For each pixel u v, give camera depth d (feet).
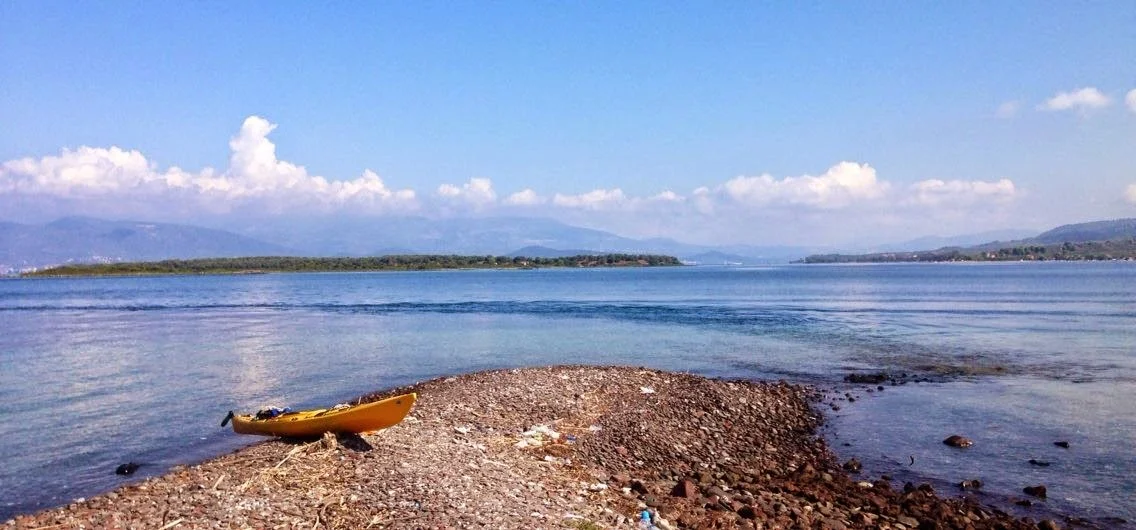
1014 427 82.69
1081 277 568.82
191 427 83.61
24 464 68.69
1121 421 84.99
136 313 273.75
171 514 43.55
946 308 268.41
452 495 47.06
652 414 83.25
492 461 58.23
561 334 186.80
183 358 142.51
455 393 89.86
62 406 95.61
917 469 66.85
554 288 501.15
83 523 42.24
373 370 127.85
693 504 51.19
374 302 337.52
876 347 155.33
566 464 61.41
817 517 49.83
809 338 173.68
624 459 65.41
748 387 103.71
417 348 159.12
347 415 61.11
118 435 79.82
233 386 111.14
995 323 206.08
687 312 260.01
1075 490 60.44
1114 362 131.44
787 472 64.95
